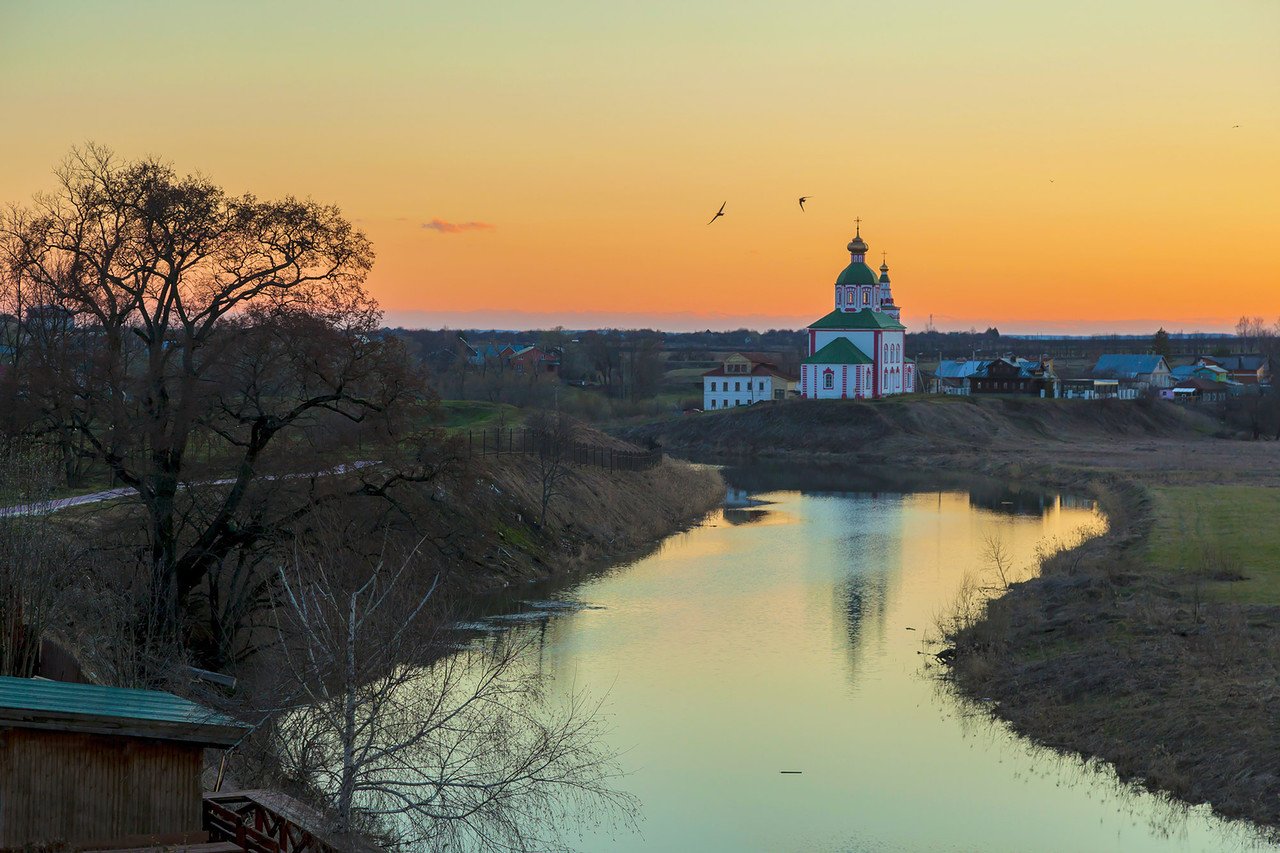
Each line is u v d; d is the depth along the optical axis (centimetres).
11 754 2256
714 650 4900
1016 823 3192
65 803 2291
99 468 6091
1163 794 3284
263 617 4441
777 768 3600
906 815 3272
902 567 6819
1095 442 16138
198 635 4059
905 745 3803
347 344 4103
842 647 4966
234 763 2917
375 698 2455
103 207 3950
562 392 18775
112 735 2316
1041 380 19850
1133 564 5856
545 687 4262
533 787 2767
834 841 3103
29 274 4312
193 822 2381
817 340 18062
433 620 3070
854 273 18075
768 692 4338
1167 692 3794
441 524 4462
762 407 16800
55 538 3622
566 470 7725
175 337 4172
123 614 3550
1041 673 4269
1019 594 5394
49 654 3212
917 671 4612
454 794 2573
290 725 2673
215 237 4025
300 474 4159
